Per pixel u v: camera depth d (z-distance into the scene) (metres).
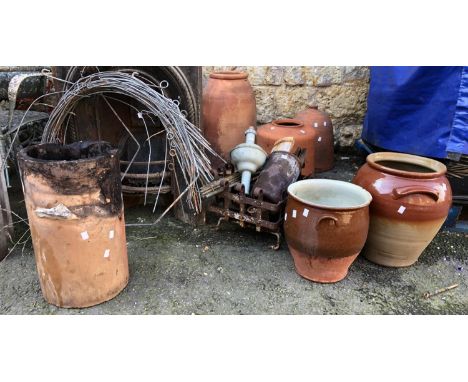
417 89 2.92
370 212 2.52
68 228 2.03
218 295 2.35
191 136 2.59
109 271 2.23
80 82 2.63
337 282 2.48
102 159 2.02
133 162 2.91
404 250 2.52
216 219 3.14
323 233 2.25
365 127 3.79
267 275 2.52
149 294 2.34
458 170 2.84
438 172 2.43
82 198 2.00
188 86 2.73
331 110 4.38
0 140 2.74
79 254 2.09
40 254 2.13
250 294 2.36
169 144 2.92
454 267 2.66
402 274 2.58
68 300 2.20
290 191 2.41
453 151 2.77
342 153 4.53
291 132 3.43
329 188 2.57
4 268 2.52
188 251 2.73
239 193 2.75
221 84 3.51
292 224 2.36
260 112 4.40
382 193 2.44
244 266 2.60
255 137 3.53
